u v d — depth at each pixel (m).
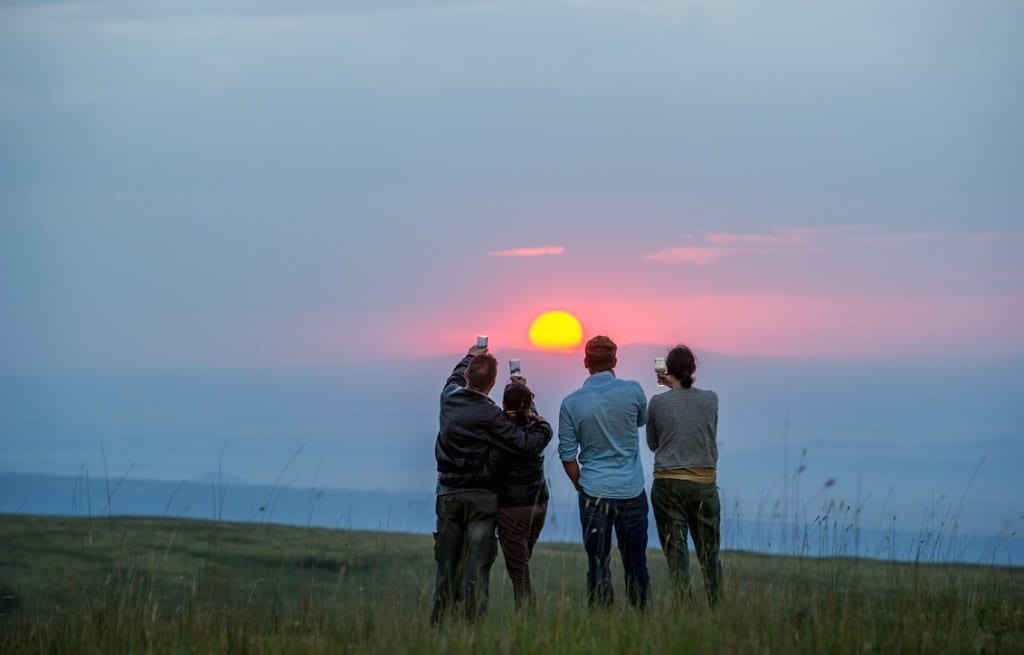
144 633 18.23
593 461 20.55
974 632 17.75
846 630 16.55
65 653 18.02
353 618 18.94
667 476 20.47
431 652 15.86
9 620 19.80
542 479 20.67
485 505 19.98
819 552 20.53
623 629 16.64
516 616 17.95
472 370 20.38
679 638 15.95
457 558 20.09
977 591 20.30
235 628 18.27
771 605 18.02
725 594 18.92
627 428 20.55
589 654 15.80
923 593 19.55
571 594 19.36
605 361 21.14
